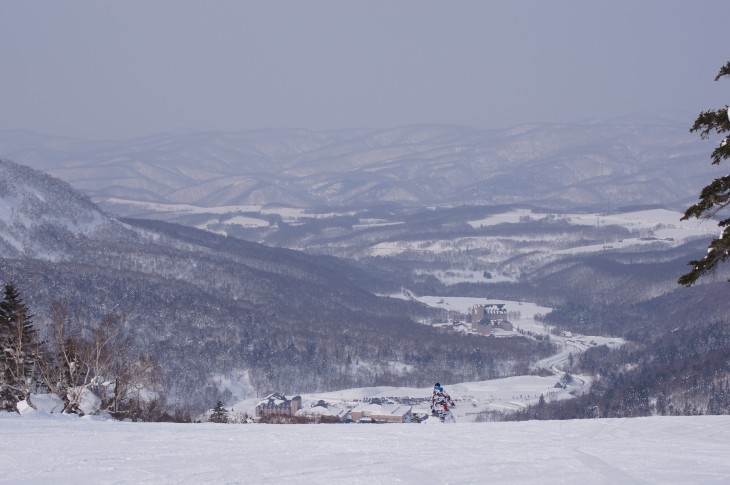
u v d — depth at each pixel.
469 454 25.27
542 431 31.80
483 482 20.83
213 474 21.66
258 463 23.34
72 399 49.34
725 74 30.28
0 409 54.50
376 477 21.38
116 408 52.62
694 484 20.52
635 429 32.28
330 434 30.67
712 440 29.02
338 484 20.47
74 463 23.08
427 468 22.67
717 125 30.33
